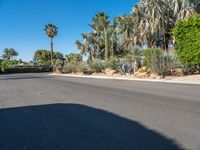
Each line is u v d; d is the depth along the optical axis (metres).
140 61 34.31
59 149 5.72
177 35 25.66
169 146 5.57
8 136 6.92
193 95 13.23
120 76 34.34
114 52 61.72
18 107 11.70
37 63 115.19
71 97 14.42
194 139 6.00
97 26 65.69
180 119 7.95
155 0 45.00
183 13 43.75
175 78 25.09
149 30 46.19
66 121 8.33
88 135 6.64
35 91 18.75
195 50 24.50
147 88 17.78
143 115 8.70
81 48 68.94
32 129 7.54
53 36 84.50
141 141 5.97
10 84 28.11
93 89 18.70
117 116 8.72
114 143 5.92
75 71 54.81
